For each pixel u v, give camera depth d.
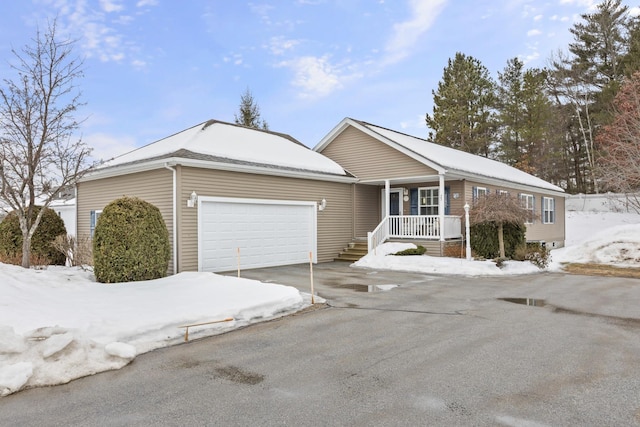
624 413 3.51
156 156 12.72
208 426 3.37
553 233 24.38
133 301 7.20
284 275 12.26
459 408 3.63
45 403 3.82
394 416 3.49
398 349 5.31
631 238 17.19
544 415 3.48
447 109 34.06
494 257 14.83
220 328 6.30
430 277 11.96
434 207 17.97
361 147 18.23
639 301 8.52
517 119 34.62
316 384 4.21
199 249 12.21
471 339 5.73
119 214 9.50
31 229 9.84
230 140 15.16
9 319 5.37
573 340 5.68
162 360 4.99
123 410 3.68
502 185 19.55
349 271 13.24
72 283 8.52
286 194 14.88
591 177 32.22
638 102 21.89
